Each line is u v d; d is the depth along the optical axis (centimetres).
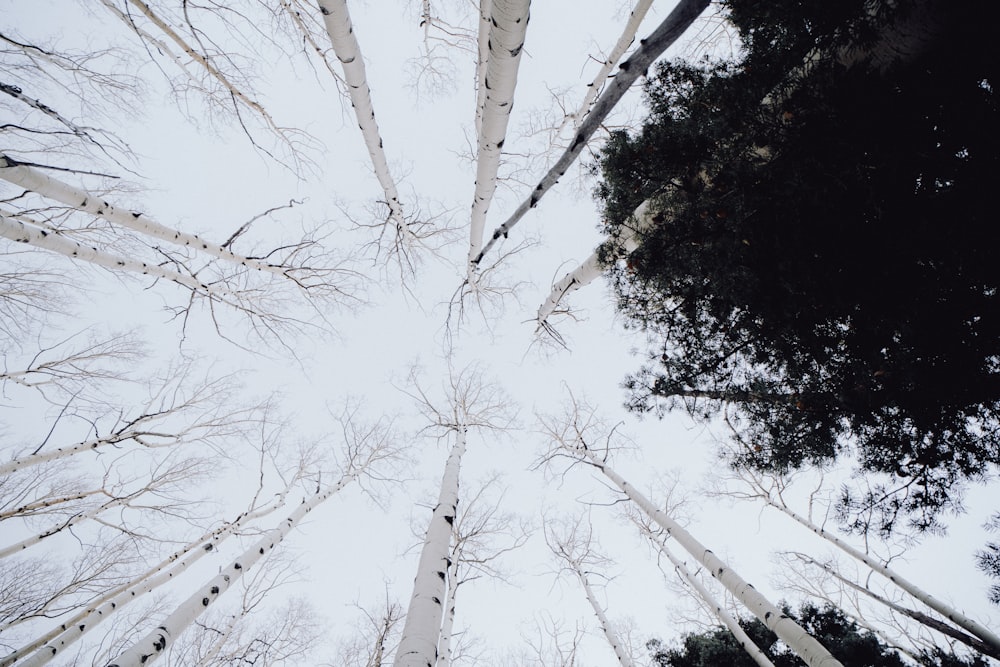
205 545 709
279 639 916
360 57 468
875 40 218
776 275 257
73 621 535
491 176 522
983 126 201
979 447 245
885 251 226
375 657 834
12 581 672
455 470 639
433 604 343
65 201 457
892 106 215
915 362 235
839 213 230
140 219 514
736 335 305
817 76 231
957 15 196
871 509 300
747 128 248
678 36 293
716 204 268
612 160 316
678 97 292
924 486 274
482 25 505
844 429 294
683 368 345
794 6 229
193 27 483
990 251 206
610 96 333
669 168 289
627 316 371
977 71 208
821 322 259
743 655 668
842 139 219
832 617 668
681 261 294
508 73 361
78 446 650
